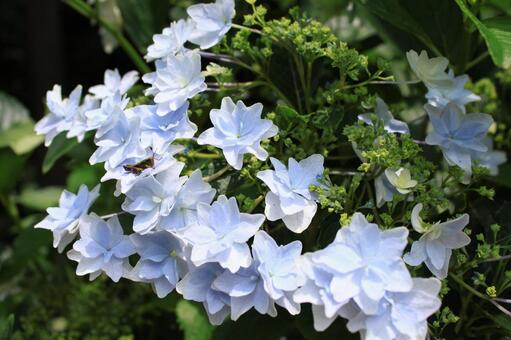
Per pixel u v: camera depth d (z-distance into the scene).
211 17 0.68
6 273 0.87
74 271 0.91
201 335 0.72
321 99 0.69
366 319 0.57
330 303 0.57
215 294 0.61
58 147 0.80
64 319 0.88
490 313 0.67
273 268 0.59
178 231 0.61
